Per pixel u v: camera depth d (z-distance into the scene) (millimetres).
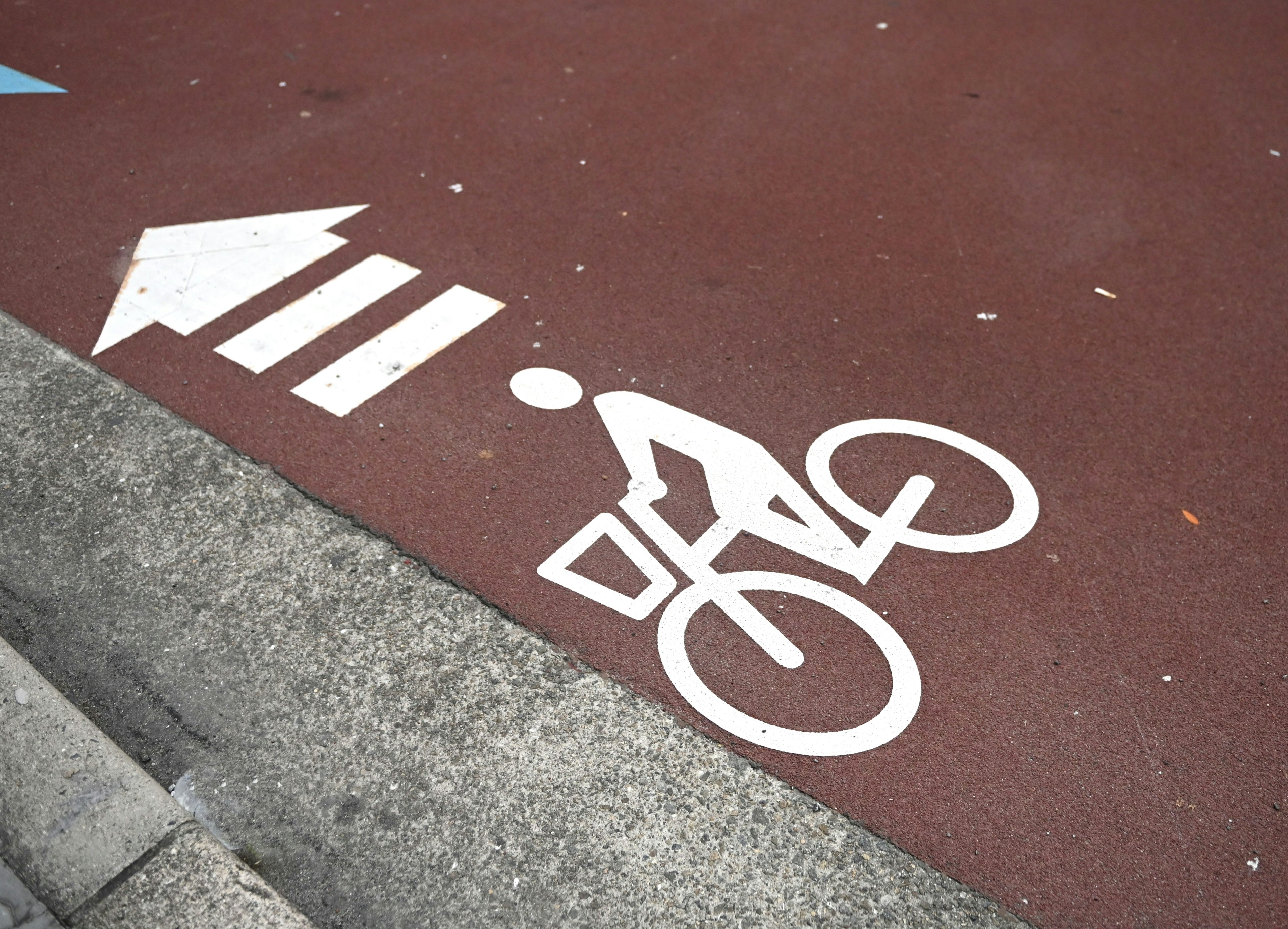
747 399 4883
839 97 7637
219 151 6770
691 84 7754
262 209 6203
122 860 3000
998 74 7973
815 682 3617
